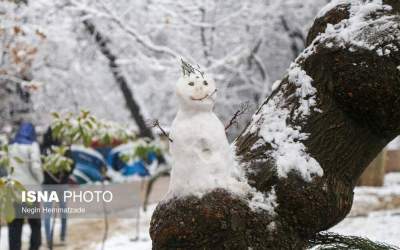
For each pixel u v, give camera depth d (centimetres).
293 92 371
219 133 335
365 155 374
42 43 1209
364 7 363
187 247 332
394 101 346
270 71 1441
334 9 374
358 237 431
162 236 334
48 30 1209
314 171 347
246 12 1317
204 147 331
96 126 760
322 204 345
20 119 1203
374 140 372
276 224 338
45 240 927
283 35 1408
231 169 342
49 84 1306
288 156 349
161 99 1348
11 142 757
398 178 1672
